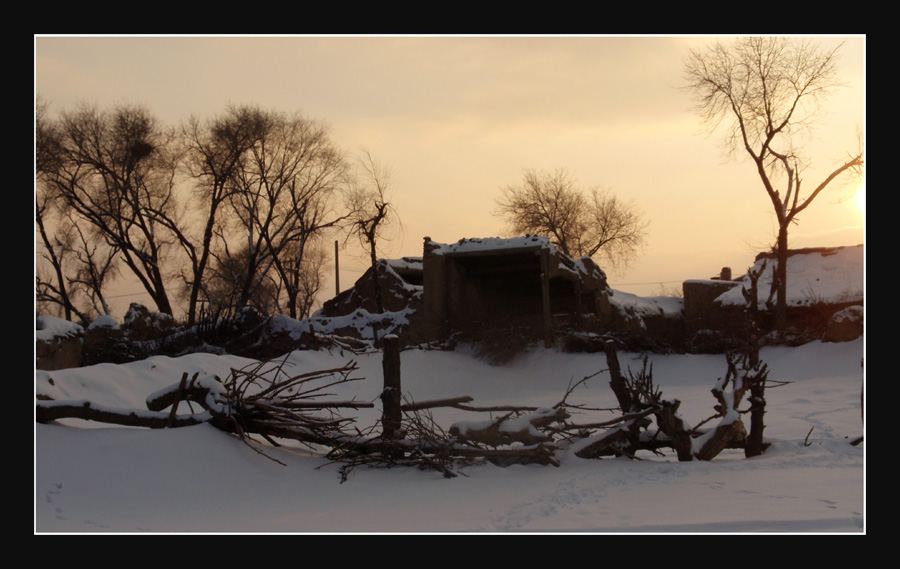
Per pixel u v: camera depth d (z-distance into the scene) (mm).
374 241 40531
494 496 9719
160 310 45750
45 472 9859
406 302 38312
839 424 15633
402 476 11500
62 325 23828
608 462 12047
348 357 27359
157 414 11906
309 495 10250
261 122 46656
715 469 11031
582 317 35250
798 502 8562
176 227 46469
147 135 46344
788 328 33469
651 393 12391
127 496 9602
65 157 44812
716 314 38562
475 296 36875
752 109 36094
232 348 31156
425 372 28891
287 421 12078
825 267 38844
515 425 11914
